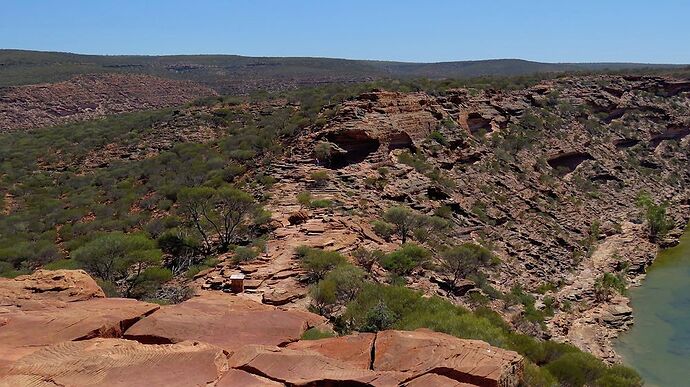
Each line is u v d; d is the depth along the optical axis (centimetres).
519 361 1095
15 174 6494
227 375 989
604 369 2592
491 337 1688
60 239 4441
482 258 4197
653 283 5219
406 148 5722
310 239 3316
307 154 5278
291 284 2650
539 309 3953
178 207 4488
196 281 2802
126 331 1205
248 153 5825
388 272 3216
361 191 4603
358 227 3725
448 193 5241
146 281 2820
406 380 1002
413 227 4178
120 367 977
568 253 5275
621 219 6606
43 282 1473
